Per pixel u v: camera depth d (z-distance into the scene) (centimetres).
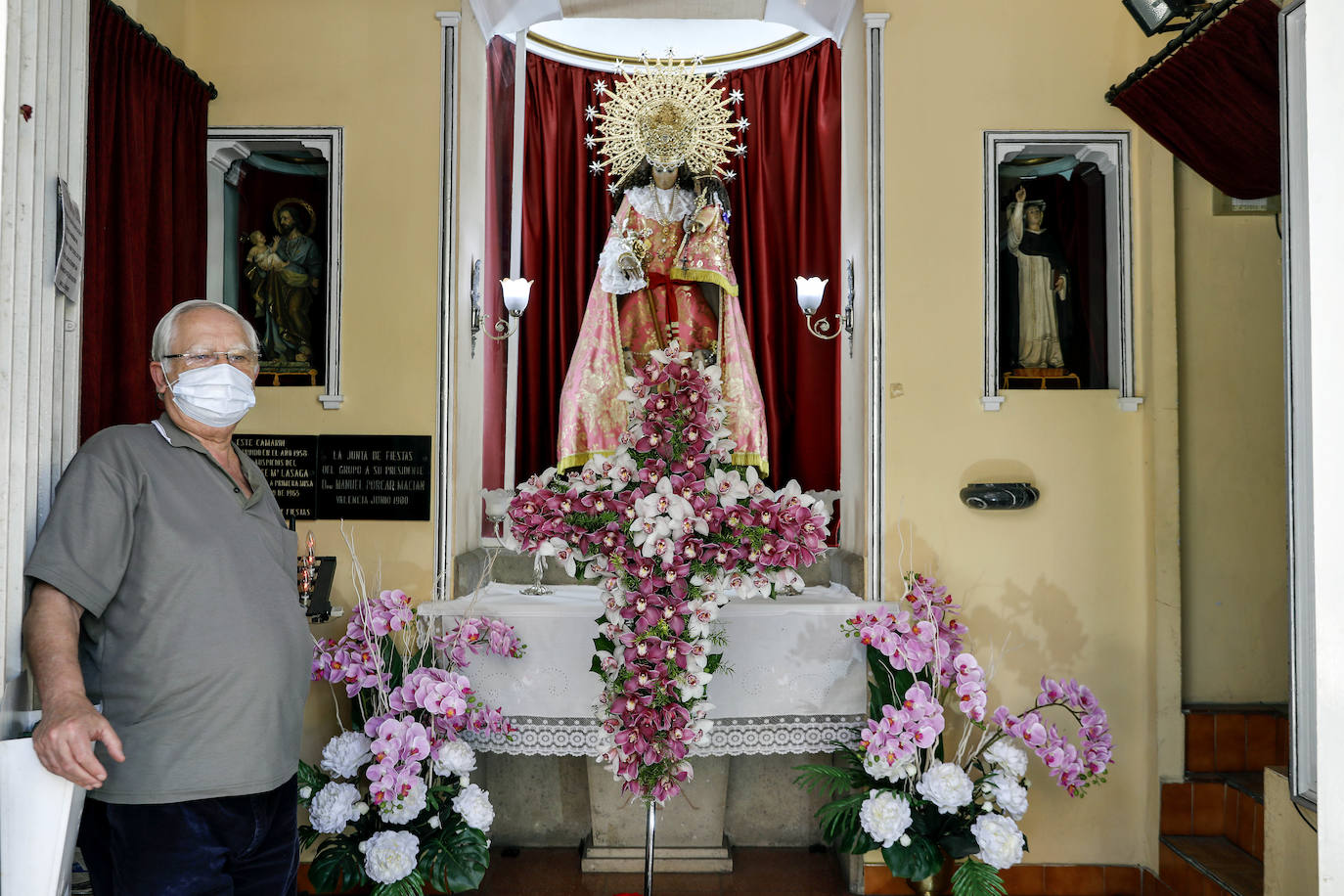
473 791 298
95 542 182
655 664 257
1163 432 344
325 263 360
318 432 347
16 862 163
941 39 356
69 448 207
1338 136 128
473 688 322
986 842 284
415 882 283
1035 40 356
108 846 192
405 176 350
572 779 375
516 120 434
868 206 354
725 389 374
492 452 419
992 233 352
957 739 341
